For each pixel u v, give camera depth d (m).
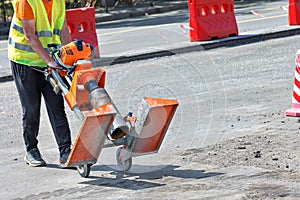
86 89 12.71
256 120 17.00
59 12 14.23
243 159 13.66
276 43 30.23
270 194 11.59
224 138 15.38
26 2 13.55
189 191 12.02
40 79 14.14
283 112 17.69
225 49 29.56
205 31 30.84
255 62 25.81
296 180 12.23
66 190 12.69
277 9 44.88
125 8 52.88
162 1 55.53
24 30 13.57
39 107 14.44
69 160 12.65
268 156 13.73
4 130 18.56
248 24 37.50
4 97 23.70
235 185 12.17
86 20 30.41
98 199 12.00
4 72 28.16
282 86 21.16
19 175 13.95
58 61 13.02
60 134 14.12
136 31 38.84
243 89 21.02
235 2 53.12
